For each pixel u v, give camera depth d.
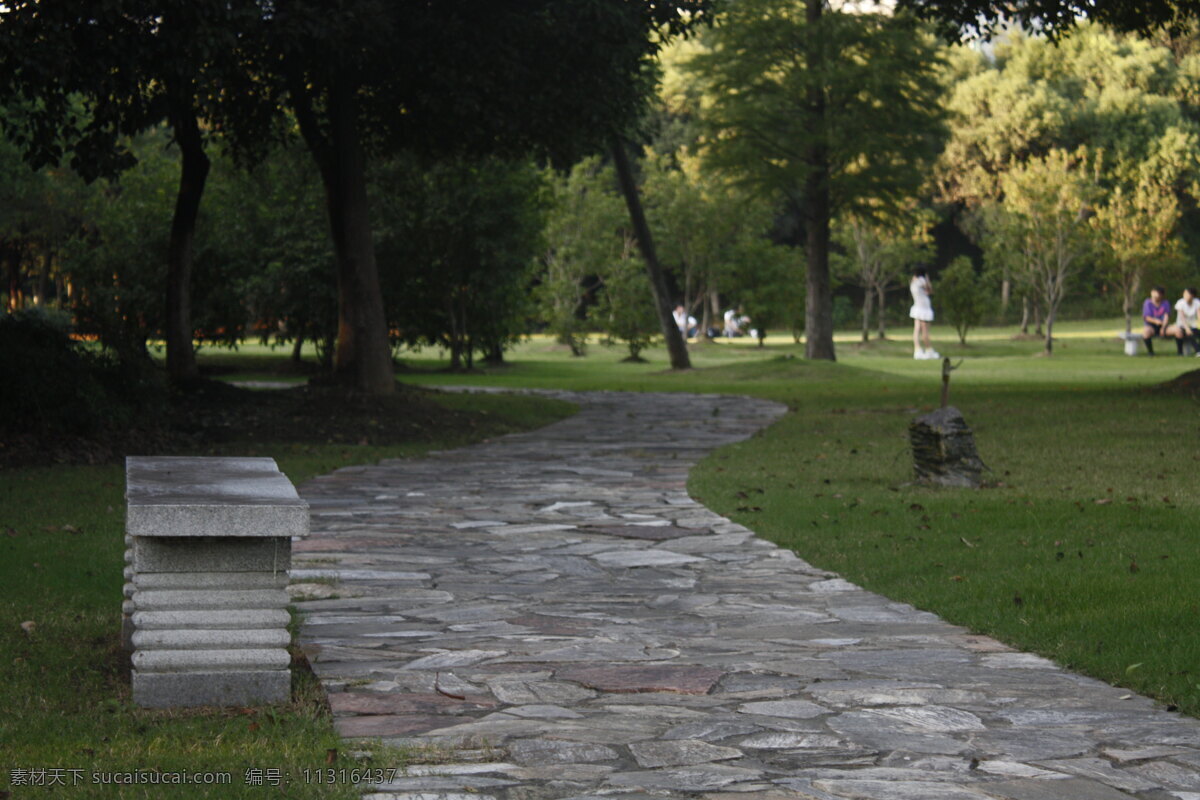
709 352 53.12
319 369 39.03
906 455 16.39
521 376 39.16
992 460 15.41
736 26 40.22
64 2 14.44
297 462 16.84
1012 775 4.75
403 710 5.64
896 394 28.16
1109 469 14.30
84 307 19.97
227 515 5.56
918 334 47.22
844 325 73.50
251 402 21.98
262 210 35.66
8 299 51.69
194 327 36.56
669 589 8.75
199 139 22.89
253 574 5.72
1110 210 48.31
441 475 15.65
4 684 5.93
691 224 55.28
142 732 5.24
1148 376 34.12
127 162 18.28
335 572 9.24
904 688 6.06
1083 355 46.75
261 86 22.20
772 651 6.88
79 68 15.23
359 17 17.64
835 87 38.91
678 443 19.80
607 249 55.16
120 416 17.95
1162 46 66.06
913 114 39.94
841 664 6.57
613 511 12.48
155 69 15.98
